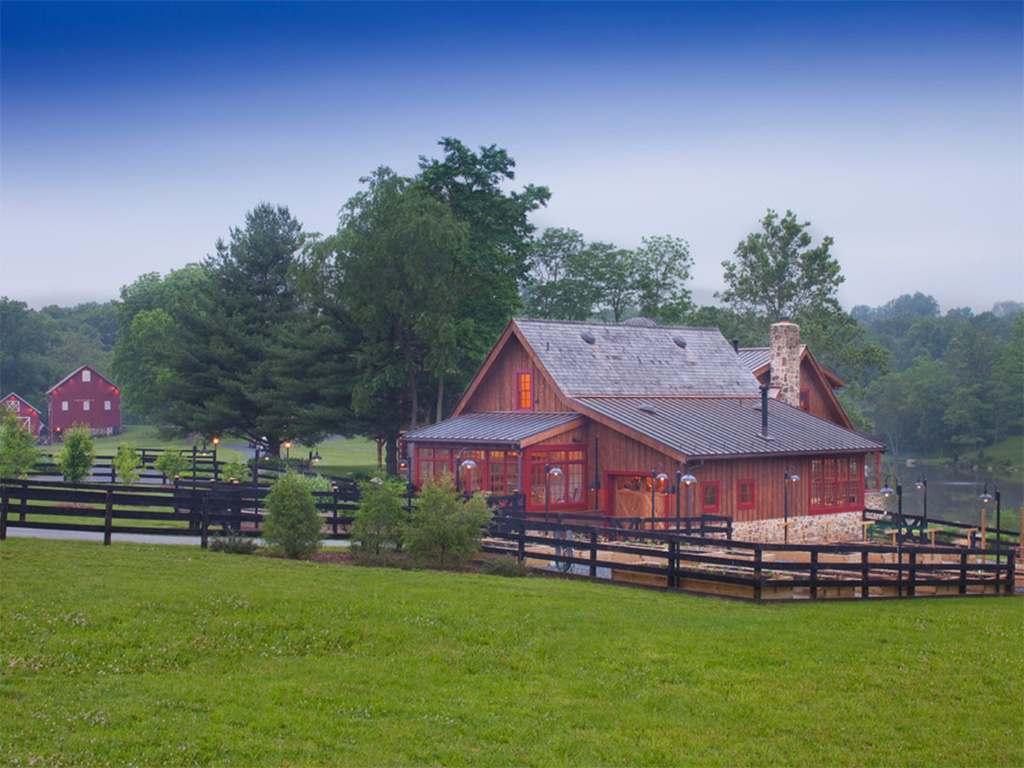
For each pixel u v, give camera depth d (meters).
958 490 86.75
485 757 11.42
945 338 162.00
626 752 11.70
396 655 15.19
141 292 118.12
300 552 23.52
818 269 81.00
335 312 55.78
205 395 60.56
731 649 15.83
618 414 35.69
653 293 83.44
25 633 15.04
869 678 14.59
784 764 11.53
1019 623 19.11
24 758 10.64
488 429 37.62
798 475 37.59
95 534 26.34
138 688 13.20
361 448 98.06
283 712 12.54
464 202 57.06
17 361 146.62
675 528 31.03
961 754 11.94
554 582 21.52
